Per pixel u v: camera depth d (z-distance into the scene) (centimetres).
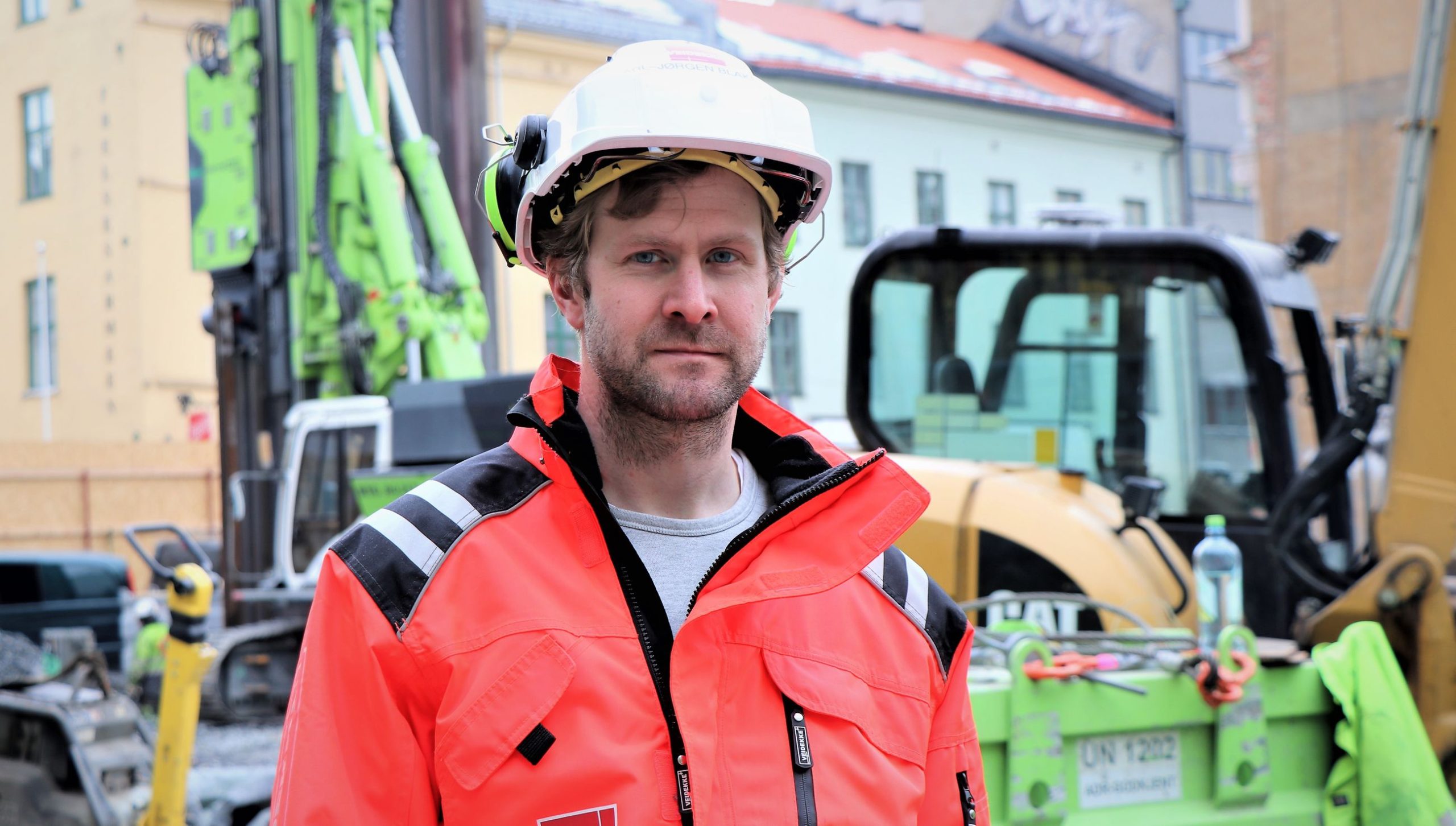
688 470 130
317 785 113
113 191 2028
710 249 124
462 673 114
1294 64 1462
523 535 121
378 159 756
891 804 122
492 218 142
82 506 1795
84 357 2062
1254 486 390
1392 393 364
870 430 427
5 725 378
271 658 671
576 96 126
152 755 373
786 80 2186
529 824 111
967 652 138
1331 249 432
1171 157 2706
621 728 114
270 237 815
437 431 598
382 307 754
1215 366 398
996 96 2433
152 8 2014
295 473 710
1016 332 419
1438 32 355
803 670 122
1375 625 290
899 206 2289
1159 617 341
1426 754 280
